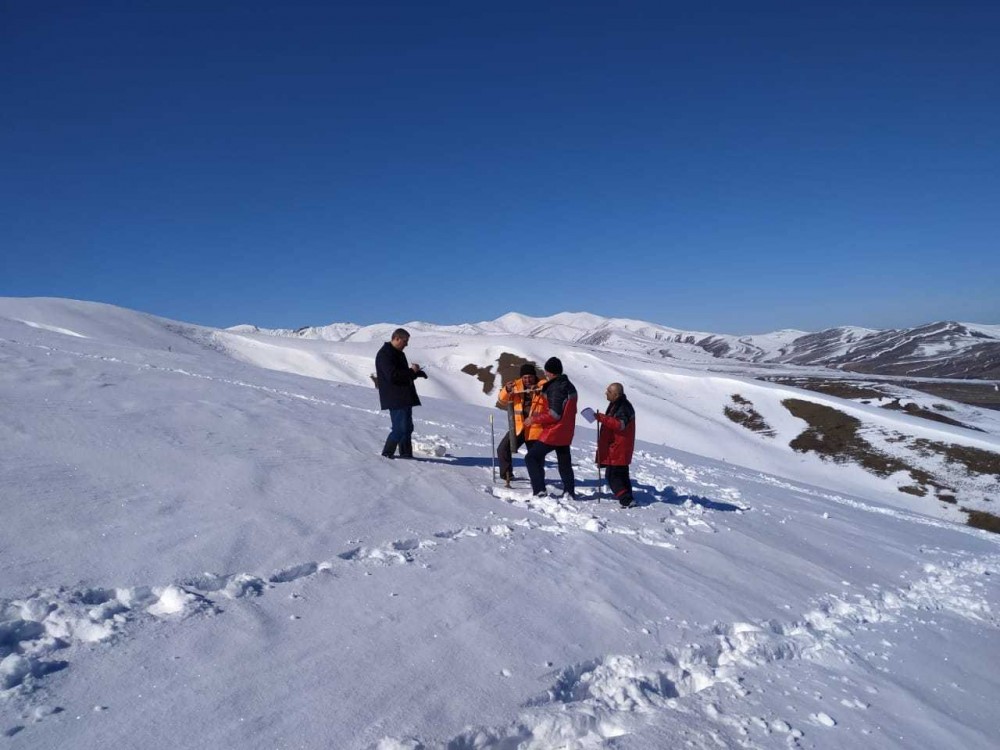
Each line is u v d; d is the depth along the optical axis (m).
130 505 6.10
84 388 11.87
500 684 3.95
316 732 3.24
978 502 39.06
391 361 9.81
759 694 4.46
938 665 5.62
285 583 5.01
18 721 3.06
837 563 8.49
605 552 6.89
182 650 3.87
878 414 51.81
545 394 8.98
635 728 3.77
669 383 65.75
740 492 13.20
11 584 4.29
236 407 12.25
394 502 7.57
